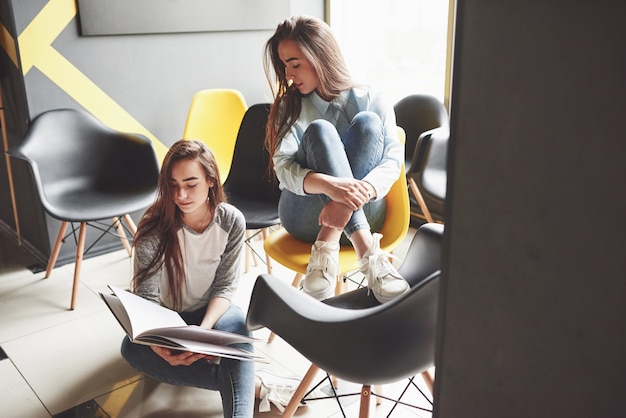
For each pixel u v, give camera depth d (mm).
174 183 1593
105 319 2369
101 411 1797
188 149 1599
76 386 1927
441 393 578
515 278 481
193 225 1688
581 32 398
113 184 2816
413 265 1514
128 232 3148
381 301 1456
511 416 514
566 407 469
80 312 2432
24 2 2631
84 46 2848
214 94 3020
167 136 3244
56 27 2742
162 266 1681
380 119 1813
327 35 1805
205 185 1616
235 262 1753
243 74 3475
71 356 2104
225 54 3359
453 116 498
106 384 1935
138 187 2773
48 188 2656
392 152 1748
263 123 2520
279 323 1221
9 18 2639
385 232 1858
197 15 3158
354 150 1739
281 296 1191
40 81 2752
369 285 1495
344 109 1845
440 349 567
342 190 1570
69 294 2598
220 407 1800
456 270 531
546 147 435
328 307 1220
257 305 1260
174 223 1655
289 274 2789
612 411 439
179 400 1838
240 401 1530
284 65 1852
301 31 1769
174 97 3217
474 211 500
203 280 1737
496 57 452
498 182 473
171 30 3084
